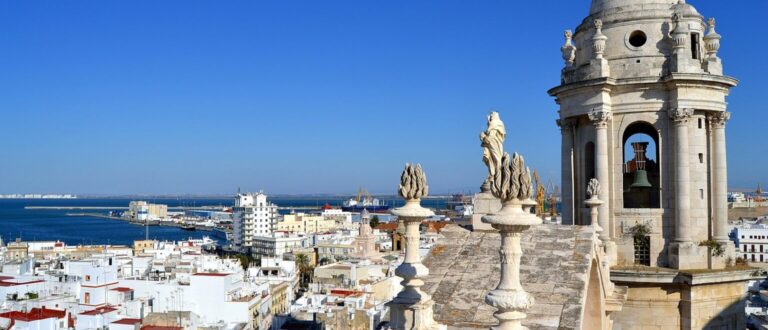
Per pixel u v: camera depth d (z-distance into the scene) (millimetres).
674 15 47656
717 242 47750
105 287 138125
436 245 29828
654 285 47000
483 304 25094
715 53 48219
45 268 187375
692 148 47688
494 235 30188
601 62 48531
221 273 156750
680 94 47062
